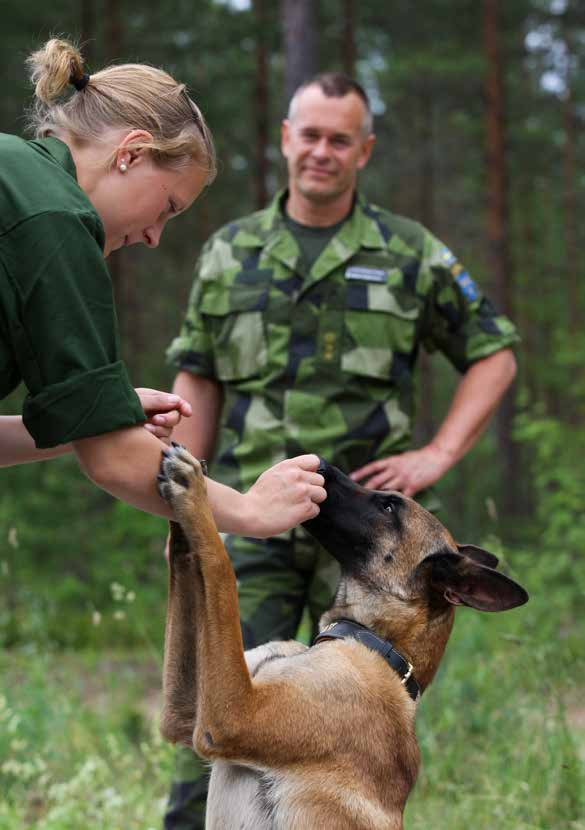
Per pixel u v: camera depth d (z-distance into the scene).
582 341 15.71
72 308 2.12
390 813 2.64
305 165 3.86
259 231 3.98
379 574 3.07
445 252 3.99
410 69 20.08
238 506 2.46
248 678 2.44
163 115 2.38
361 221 3.95
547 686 4.40
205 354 4.02
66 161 2.29
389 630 3.03
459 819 3.99
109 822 4.19
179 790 3.53
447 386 27.88
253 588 3.69
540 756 4.17
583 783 3.96
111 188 2.35
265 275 3.89
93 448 2.22
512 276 21.77
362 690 2.68
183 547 2.65
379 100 24.02
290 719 2.50
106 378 2.16
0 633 7.46
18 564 11.15
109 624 9.31
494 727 4.62
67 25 16.19
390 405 3.87
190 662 2.68
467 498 20.98
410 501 3.12
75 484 12.67
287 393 3.81
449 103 22.50
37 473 12.52
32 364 2.14
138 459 2.26
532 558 9.75
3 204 2.09
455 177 26.45
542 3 20.53
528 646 4.84
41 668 5.59
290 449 3.79
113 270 16.27
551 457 11.39
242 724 2.42
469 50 20.25
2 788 4.48
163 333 23.30
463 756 4.59
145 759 4.90
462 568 2.98
